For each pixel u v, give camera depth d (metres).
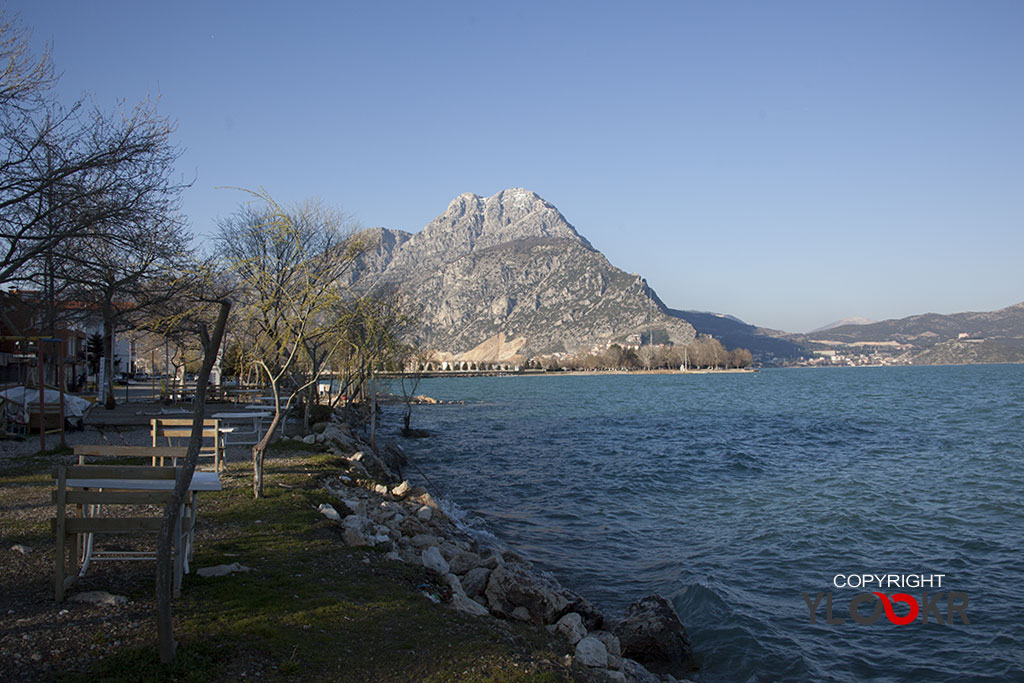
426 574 8.37
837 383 133.00
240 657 5.24
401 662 5.52
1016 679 8.33
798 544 14.40
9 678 4.66
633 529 16.17
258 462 10.99
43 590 6.32
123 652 5.11
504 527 16.42
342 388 31.97
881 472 23.91
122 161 18.31
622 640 8.98
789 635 9.75
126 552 6.86
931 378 155.12
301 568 7.50
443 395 91.56
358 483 14.92
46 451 15.91
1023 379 139.50
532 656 6.20
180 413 26.42
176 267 15.12
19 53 17.14
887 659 8.98
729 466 26.23
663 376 194.88
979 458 27.05
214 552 7.78
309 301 11.48
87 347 51.66
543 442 35.19
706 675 8.68
